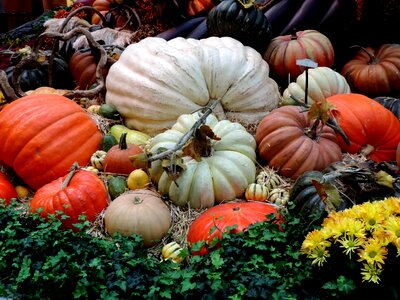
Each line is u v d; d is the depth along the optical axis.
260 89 2.47
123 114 2.48
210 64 2.39
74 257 1.69
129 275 1.60
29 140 2.19
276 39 2.87
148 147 2.21
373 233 1.47
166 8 3.07
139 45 2.52
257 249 1.65
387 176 1.75
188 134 2.01
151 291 1.53
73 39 3.32
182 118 2.22
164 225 1.93
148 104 2.38
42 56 3.11
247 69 2.46
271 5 3.00
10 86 2.75
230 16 2.66
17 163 2.21
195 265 1.62
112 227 1.91
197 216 2.01
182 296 1.53
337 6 2.95
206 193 2.02
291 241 1.67
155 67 2.38
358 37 3.06
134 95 2.41
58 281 1.61
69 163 2.23
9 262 1.75
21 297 1.65
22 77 3.03
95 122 2.42
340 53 3.11
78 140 2.26
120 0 3.50
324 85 2.56
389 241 1.44
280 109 2.24
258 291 1.48
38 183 2.23
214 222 1.79
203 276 1.56
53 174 2.21
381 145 2.33
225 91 2.42
